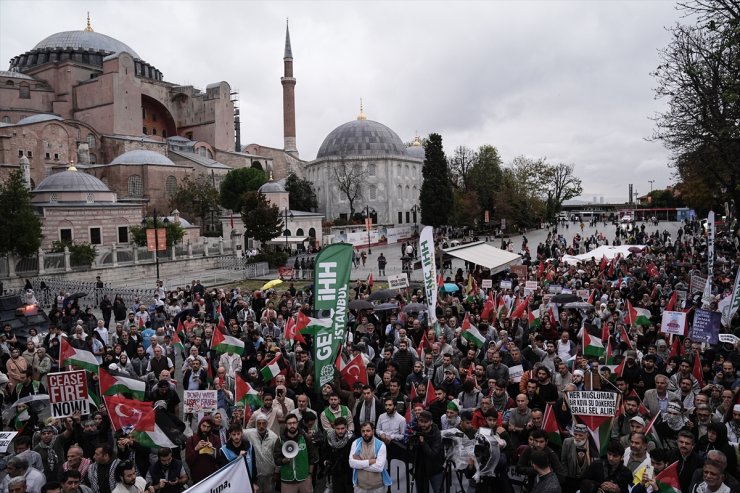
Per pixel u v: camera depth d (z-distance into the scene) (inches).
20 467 322.7
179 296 1000.9
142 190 3208.7
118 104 3575.3
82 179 2495.1
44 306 1477.6
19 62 3986.2
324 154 4520.2
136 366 578.9
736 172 1002.7
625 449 360.8
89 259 1872.5
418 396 448.1
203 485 290.4
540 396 429.4
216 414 394.3
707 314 583.8
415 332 676.7
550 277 1128.2
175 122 4220.0
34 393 499.2
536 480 356.8
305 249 2755.9
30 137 3031.5
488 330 650.8
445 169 3508.9
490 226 3624.5
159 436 366.6
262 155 4552.2
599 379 456.8
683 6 892.6
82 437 402.9
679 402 414.6
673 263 1320.1
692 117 964.6
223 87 4153.5
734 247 1712.6
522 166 4202.8
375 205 4338.1
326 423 404.2
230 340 574.9
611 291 941.2
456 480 403.2
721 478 286.4
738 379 452.8
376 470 346.6
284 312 824.3
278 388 430.3
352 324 772.6
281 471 361.4
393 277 900.6
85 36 4124.0
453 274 1708.9
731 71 875.4
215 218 3385.8
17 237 1668.3
